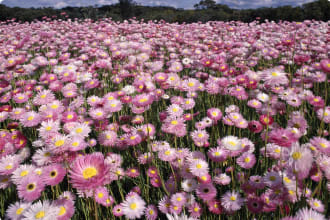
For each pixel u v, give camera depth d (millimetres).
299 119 2297
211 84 3279
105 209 2162
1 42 8133
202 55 5320
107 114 3010
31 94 3623
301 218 1249
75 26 11805
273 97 3217
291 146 1479
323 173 1709
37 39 8055
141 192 2295
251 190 1813
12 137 2166
